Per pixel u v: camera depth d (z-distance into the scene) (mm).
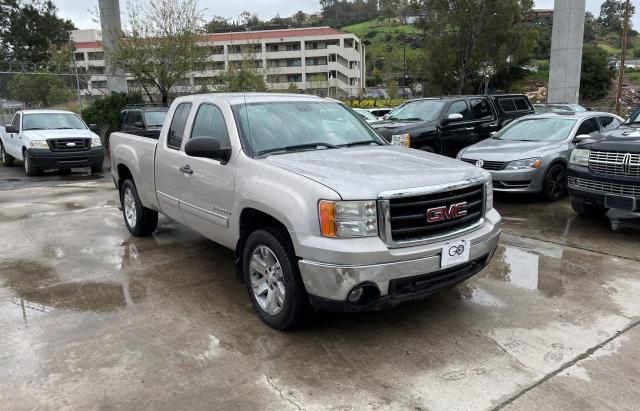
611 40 108500
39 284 5227
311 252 3551
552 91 24188
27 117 14445
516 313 4352
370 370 3488
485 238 4043
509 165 8531
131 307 4613
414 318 4289
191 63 19500
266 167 4094
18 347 3877
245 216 4359
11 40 53094
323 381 3365
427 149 10711
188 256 6105
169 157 5516
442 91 43844
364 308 3596
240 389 3289
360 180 3680
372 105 37969
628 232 6836
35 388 3328
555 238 6602
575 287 4914
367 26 133250
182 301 4738
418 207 3668
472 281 5109
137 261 5938
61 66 34094
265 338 3977
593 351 3686
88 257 6113
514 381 3322
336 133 5031
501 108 12367
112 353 3773
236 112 4754
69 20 69500
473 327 4105
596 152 6656
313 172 3861
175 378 3426
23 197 10297
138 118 14188
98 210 8867
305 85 81438
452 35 35406
